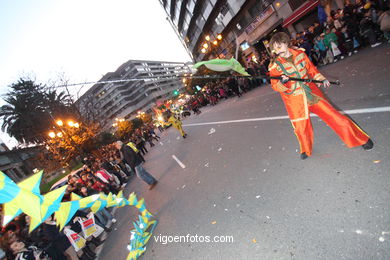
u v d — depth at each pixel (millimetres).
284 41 2691
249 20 24062
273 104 7930
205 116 17266
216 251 2680
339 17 9266
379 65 5688
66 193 5410
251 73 14078
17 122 23984
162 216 4430
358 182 2420
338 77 6758
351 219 2072
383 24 6980
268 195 3088
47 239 3832
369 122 3398
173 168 7523
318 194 2580
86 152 18844
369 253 1724
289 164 3512
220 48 34219
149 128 20438
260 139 5297
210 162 5816
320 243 2020
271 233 2451
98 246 4953
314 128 4145
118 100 90750
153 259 3252
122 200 3561
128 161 6406
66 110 24031
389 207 1978
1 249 3379
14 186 2014
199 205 3973
